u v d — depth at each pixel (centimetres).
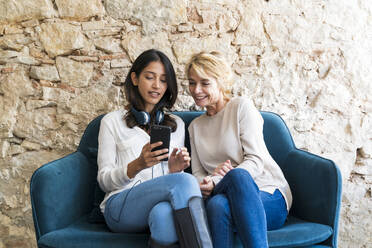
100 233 164
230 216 151
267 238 159
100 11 246
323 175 184
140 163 167
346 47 257
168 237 149
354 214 260
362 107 259
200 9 251
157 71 201
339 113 259
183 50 251
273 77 255
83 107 250
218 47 252
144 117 197
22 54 246
